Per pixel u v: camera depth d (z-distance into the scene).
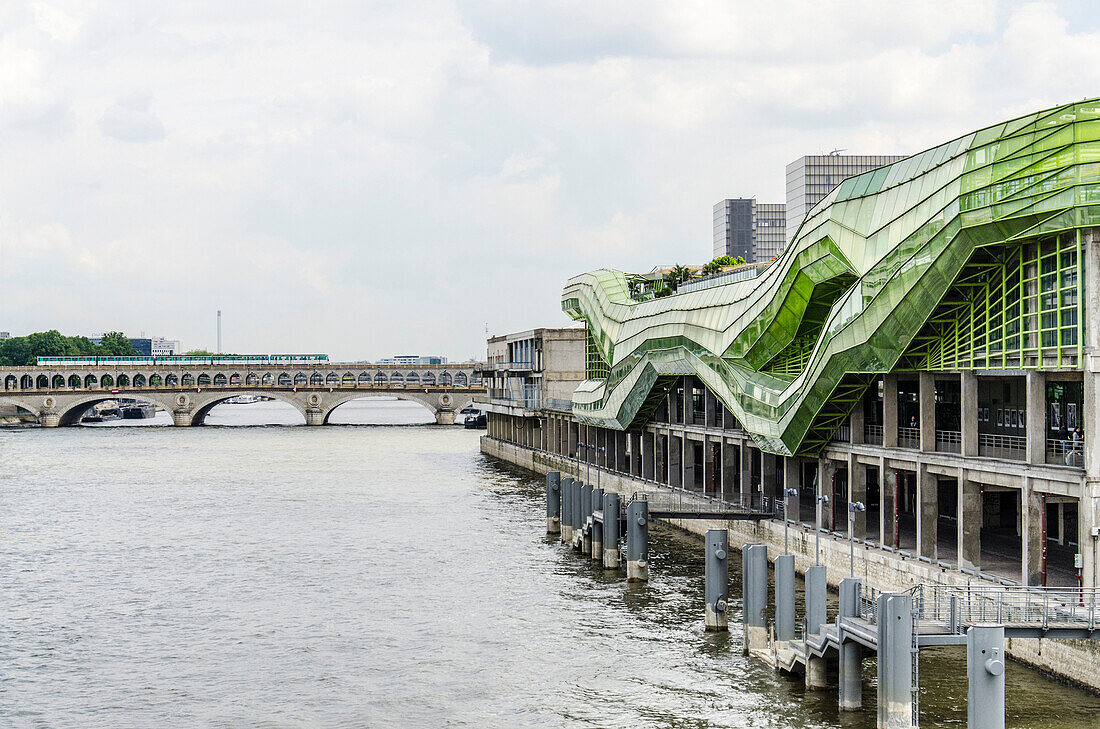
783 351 87.06
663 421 121.81
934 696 50.53
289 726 51.28
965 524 61.81
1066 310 53.84
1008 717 46.66
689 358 101.69
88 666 61.03
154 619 71.19
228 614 72.19
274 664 60.91
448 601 74.62
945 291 60.06
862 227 68.75
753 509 90.81
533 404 173.12
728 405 92.00
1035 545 56.09
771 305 83.81
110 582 82.50
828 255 73.94
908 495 86.25
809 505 93.44
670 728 49.16
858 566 70.81
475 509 120.44
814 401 75.44
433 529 106.06
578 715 51.47
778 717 49.66
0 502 128.00
